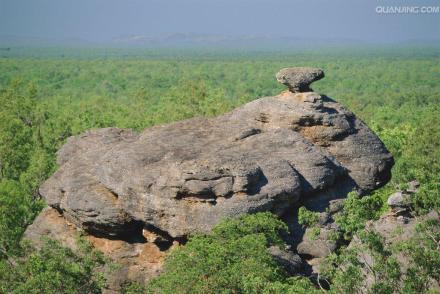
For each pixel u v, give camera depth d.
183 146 43.94
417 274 30.31
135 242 43.81
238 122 48.47
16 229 47.44
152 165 41.91
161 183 40.41
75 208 43.38
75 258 38.47
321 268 33.28
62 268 35.72
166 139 45.50
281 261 38.62
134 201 41.44
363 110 142.88
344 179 46.75
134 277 42.47
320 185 43.44
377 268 30.39
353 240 37.22
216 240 36.97
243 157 41.88
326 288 39.88
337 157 47.62
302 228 42.06
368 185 47.31
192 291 32.97
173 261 35.75
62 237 45.66
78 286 36.12
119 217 42.25
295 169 43.41
